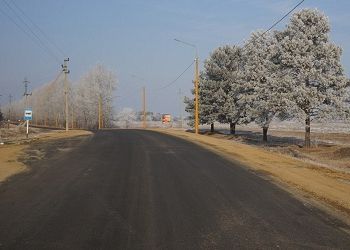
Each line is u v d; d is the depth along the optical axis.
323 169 18.16
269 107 37.16
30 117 41.72
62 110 121.38
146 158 20.16
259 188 12.59
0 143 30.34
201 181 13.65
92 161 18.83
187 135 42.72
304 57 35.50
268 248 6.96
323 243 7.31
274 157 22.00
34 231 7.80
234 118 53.69
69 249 6.77
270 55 38.97
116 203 10.30
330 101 35.59
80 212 9.35
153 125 131.62
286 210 9.82
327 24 36.41
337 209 10.02
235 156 21.64
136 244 7.06
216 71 56.59
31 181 13.52
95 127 110.44
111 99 111.62
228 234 7.75
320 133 61.75
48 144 29.16
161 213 9.32
